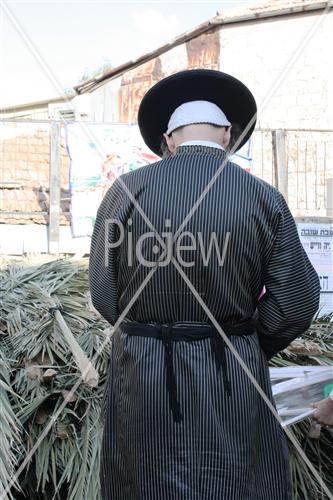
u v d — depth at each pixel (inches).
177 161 74.9
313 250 164.1
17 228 279.6
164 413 70.2
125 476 73.8
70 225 278.4
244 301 73.9
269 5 425.4
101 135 276.5
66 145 275.6
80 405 93.3
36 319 105.7
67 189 278.1
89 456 88.4
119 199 76.3
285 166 270.2
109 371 79.0
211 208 72.2
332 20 407.2
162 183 73.9
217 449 69.4
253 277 74.4
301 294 74.8
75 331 103.0
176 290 72.1
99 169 277.7
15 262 139.3
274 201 74.4
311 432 94.0
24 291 114.5
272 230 74.0
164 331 72.2
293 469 93.3
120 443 74.6
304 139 331.0
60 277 121.8
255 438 72.7
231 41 434.9
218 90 81.5
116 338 77.2
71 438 90.3
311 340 108.5
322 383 95.7
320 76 411.5
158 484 69.9
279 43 426.0
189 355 71.1
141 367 71.8
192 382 70.4
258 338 78.2
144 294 73.1
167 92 81.7
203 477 69.1
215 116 78.0
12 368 97.2
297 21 420.2
